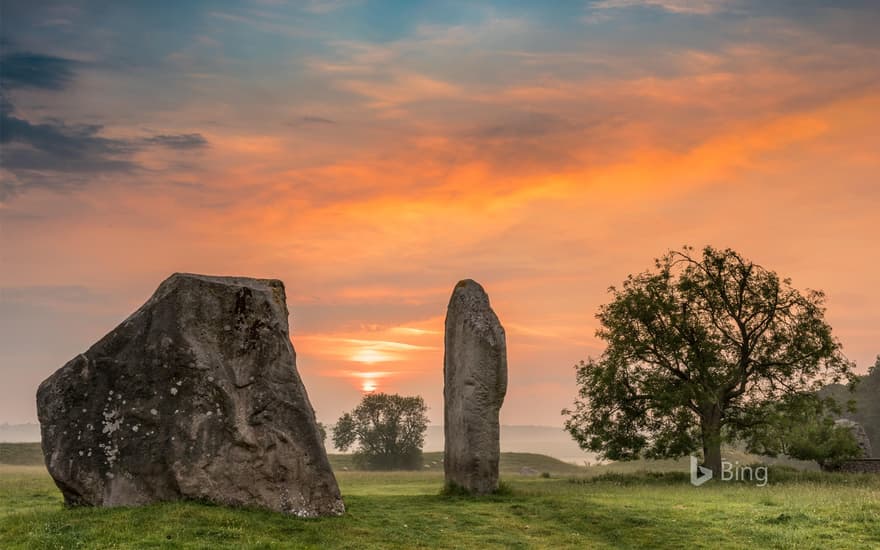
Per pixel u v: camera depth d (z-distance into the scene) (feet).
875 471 152.56
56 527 56.65
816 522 70.08
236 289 67.72
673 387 144.87
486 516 71.67
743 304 148.77
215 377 64.85
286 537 58.49
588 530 68.23
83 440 63.26
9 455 235.40
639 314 147.02
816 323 147.23
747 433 148.87
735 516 73.00
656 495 91.91
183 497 62.39
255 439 64.28
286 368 67.21
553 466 282.56
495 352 84.84
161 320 66.13
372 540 60.70
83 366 65.05
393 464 340.59
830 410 153.79
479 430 83.82
